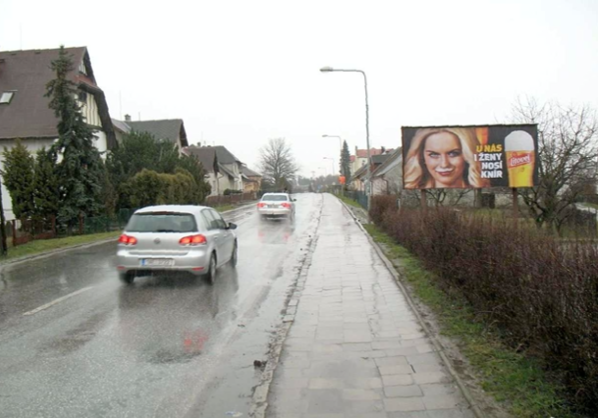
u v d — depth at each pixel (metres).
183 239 9.33
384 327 6.53
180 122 53.88
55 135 27.23
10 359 5.45
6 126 27.95
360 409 4.12
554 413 3.75
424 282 9.22
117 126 39.06
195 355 5.65
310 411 4.12
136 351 5.76
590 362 3.51
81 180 20.98
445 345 5.57
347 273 10.74
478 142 16.84
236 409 4.28
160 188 26.59
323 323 6.82
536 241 5.30
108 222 22.58
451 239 7.83
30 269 11.66
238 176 90.31
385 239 17.11
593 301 3.65
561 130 17.41
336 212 35.66
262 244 16.78
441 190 21.98
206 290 9.23
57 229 19.94
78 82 28.14
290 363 5.26
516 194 16.80
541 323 4.30
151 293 8.92
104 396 4.52
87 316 7.28
